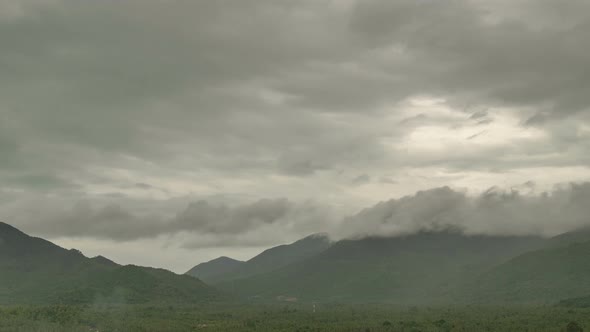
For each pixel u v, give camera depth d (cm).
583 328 18500
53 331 19625
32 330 19325
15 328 19488
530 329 19025
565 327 18850
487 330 19400
